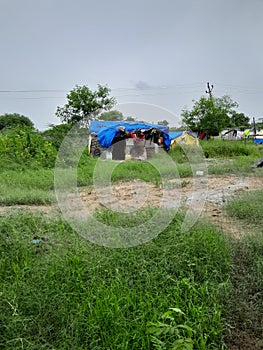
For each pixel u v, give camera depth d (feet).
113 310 8.80
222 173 37.32
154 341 7.44
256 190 24.94
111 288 9.82
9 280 10.76
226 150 58.23
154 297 9.73
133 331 8.08
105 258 11.82
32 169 33.99
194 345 7.72
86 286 10.25
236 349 8.31
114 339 7.95
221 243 12.92
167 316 7.73
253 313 9.31
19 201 22.66
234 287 10.56
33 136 39.14
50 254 12.25
